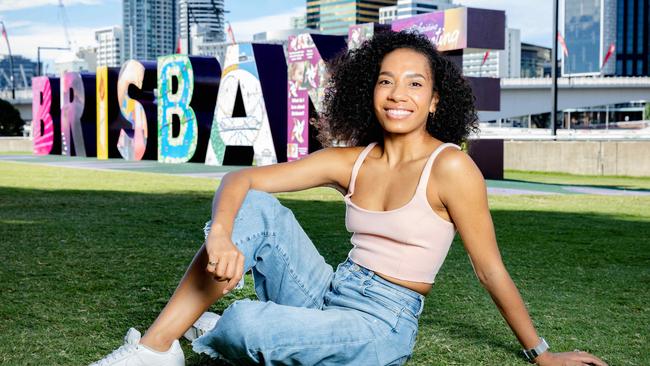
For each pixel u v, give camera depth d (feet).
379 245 7.17
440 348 9.57
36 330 10.25
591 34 643.86
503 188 42.34
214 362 8.73
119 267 15.19
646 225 23.89
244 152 62.85
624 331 10.59
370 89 7.81
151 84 71.51
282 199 32.30
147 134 70.79
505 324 10.82
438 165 6.97
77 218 24.16
